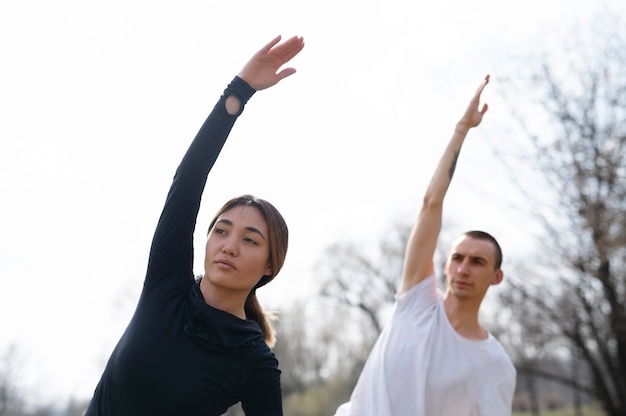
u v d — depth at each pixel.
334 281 32.75
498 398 4.19
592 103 16.08
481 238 4.35
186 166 2.54
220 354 2.50
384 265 32.59
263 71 2.66
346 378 35.09
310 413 35.56
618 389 18.42
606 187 15.80
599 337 18.41
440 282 25.98
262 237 2.60
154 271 2.53
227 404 2.58
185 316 2.50
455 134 4.46
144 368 2.42
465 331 4.30
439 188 4.41
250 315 2.91
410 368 4.15
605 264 16.39
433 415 4.15
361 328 34.22
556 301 18.08
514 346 20.28
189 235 2.56
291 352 34.62
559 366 22.89
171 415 2.44
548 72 16.12
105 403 2.49
